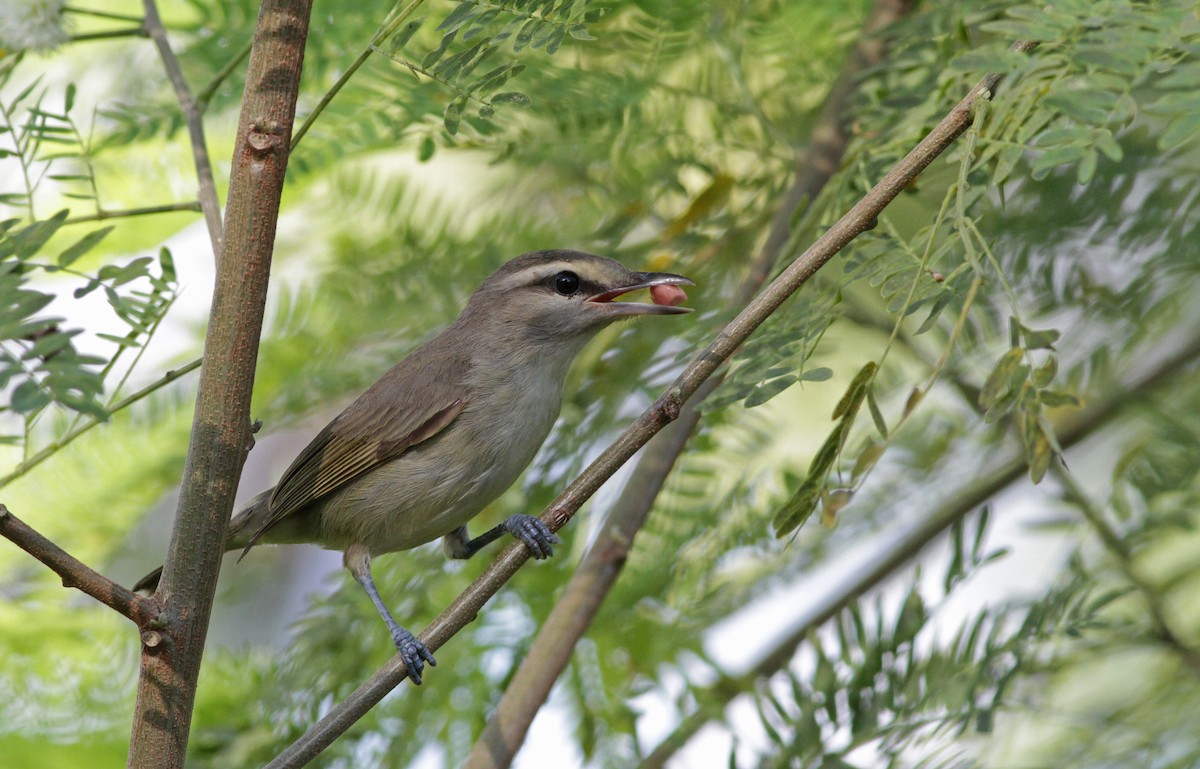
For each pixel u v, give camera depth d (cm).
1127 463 784
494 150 870
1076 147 478
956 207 573
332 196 961
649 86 892
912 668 795
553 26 552
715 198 951
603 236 983
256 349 567
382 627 940
